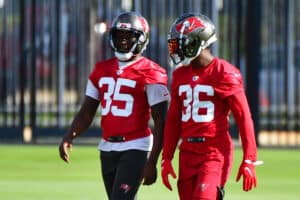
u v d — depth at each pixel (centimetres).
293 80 5459
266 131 5844
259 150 5294
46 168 4419
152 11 5425
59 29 5488
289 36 5362
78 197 3512
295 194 3659
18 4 5562
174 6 5409
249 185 2183
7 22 5581
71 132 2503
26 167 4462
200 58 2252
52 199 3466
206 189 2178
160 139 2386
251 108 5303
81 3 5491
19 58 5506
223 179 2217
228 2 5338
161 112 2402
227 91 2222
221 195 2194
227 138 2255
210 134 2236
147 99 2419
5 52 5569
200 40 2238
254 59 5272
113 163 2444
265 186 3881
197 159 2241
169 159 2306
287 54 5375
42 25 5500
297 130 5466
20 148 5266
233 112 2227
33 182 3953
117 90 2422
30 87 5506
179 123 2305
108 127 2431
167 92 2422
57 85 5506
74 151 5072
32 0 5475
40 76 5572
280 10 5419
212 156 2230
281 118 5644
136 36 2403
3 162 4653
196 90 2247
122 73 2423
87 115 2500
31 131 5475
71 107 5681
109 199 2489
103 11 5459
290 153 5169
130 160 2402
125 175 2394
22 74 5497
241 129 2209
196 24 2241
